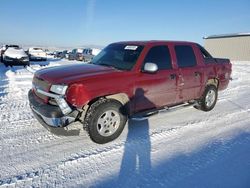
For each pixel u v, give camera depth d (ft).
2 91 26.13
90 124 12.06
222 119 17.67
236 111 20.03
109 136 12.85
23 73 42.83
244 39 127.75
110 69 13.62
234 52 133.49
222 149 12.53
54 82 11.87
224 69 20.72
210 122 16.88
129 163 10.93
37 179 9.55
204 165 10.87
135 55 14.46
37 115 12.98
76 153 11.78
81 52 98.78
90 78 11.98
